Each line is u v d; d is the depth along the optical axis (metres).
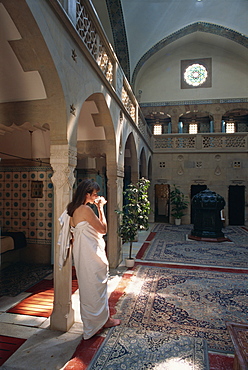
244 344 2.57
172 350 3.13
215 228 10.48
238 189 16.11
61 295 3.62
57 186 3.69
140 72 17.17
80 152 6.50
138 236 11.27
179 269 6.52
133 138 9.38
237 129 18.39
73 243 3.43
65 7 3.56
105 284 3.50
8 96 3.75
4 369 2.79
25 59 3.25
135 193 6.95
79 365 2.85
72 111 3.83
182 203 15.32
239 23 14.79
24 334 3.48
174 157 16.08
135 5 13.09
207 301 4.64
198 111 17.52
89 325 3.35
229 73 17.28
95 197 3.45
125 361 2.91
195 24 15.30
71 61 3.80
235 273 6.23
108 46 5.67
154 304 4.48
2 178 7.16
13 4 2.63
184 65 17.83
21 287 5.24
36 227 6.91
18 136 6.58
